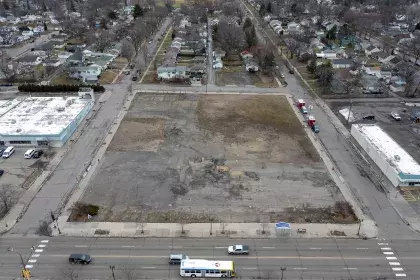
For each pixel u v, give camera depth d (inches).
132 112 4404.5
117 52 6653.5
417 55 6151.6
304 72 5959.6
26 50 6939.0
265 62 5871.1
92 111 4419.3
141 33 7308.1
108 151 3553.2
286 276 2207.2
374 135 3713.1
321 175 3211.1
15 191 2965.1
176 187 3026.6
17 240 2469.2
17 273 2223.2
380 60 6368.1
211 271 2181.3
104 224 2615.7
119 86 5255.9
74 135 3860.7
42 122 3932.1
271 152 3572.8
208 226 2608.3
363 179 3174.2
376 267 2278.5
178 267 2281.0
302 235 2532.0
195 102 4712.1
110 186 3031.5
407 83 5078.7
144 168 3284.9
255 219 2677.2
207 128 4030.5
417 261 2324.1
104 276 2204.7
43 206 2795.3
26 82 5359.3
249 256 2357.3
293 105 4665.4
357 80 5275.6
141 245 2439.7
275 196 2925.7
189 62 6323.8
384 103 4763.8
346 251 2399.1
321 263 2305.6
